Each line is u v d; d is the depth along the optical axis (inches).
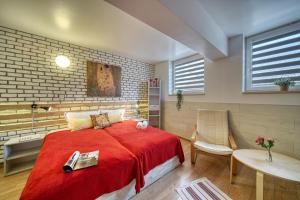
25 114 96.8
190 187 70.1
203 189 68.7
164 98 174.4
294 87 81.1
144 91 175.5
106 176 52.2
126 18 79.9
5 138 89.8
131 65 161.0
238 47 102.4
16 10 71.5
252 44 101.7
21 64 95.3
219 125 104.3
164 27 65.2
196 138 103.1
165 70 172.4
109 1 48.3
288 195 64.2
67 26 88.9
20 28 91.4
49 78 106.9
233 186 71.1
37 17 78.3
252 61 101.1
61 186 42.7
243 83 101.5
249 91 97.3
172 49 130.6
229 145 95.7
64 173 47.3
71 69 117.7
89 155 59.3
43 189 40.7
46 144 74.5
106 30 94.1
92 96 130.3
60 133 94.3
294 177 51.6
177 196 63.9
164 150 80.3
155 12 54.3
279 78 88.7
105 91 138.6
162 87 177.0
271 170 56.4
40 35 101.8
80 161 54.3
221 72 113.4
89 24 86.7
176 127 158.6
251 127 96.1
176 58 160.6
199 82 140.6
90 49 128.4
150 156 71.4
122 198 59.0
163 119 176.2
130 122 129.0
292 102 79.1
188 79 152.8
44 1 64.4
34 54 100.1
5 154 78.4
